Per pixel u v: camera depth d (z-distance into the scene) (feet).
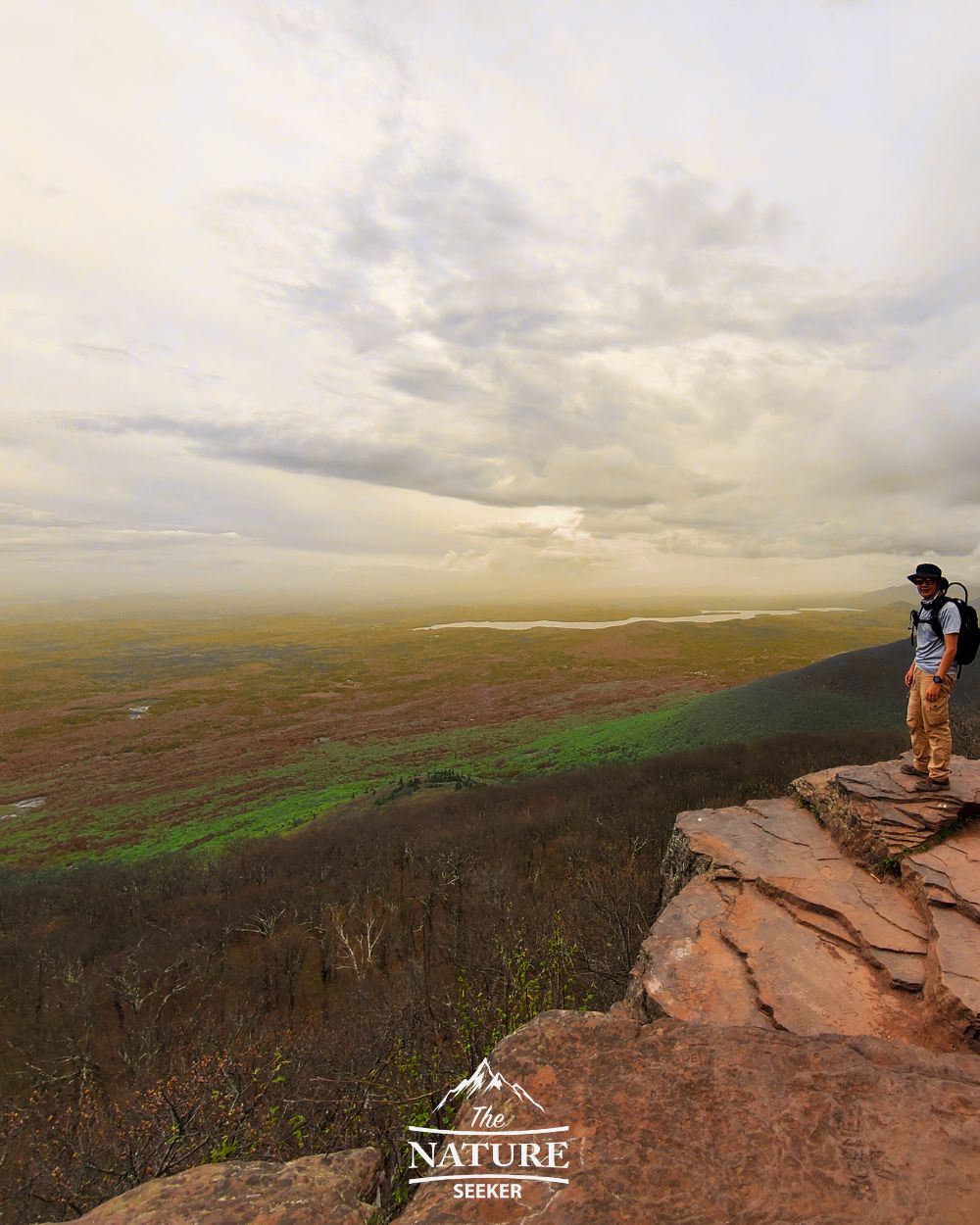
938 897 26.00
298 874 152.25
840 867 31.65
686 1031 13.94
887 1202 9.40
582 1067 12.92
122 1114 55.52
